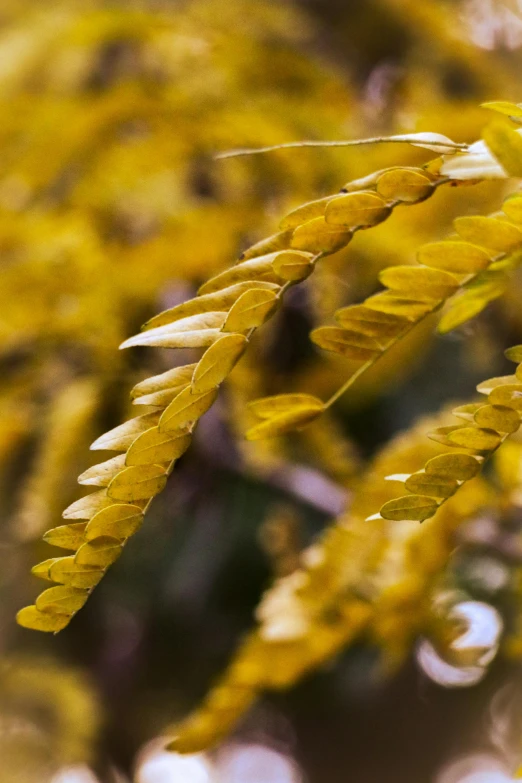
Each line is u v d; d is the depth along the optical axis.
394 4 2.45
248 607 3.26
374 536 1.27
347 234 0.81
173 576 3.34
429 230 1.50
